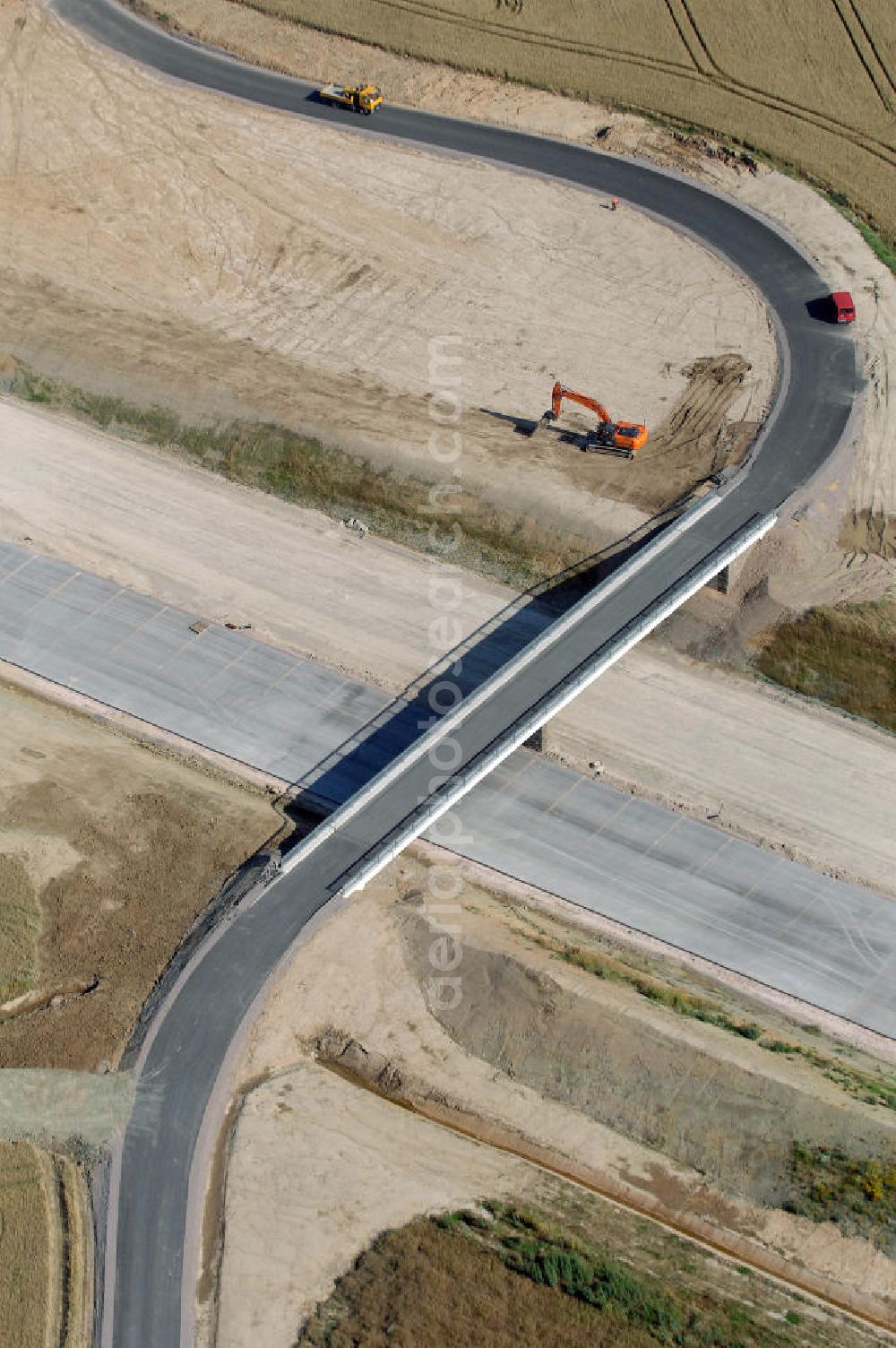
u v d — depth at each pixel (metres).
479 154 77.75
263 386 65.06
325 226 74.00
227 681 55.56
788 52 80.31
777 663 55.47
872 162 75.44
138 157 77.38
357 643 56.97
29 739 53.19
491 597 58.66
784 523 57.69
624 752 53.03
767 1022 45.31
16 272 71.44
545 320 68.88
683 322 68.38
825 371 65.12
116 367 66.31
